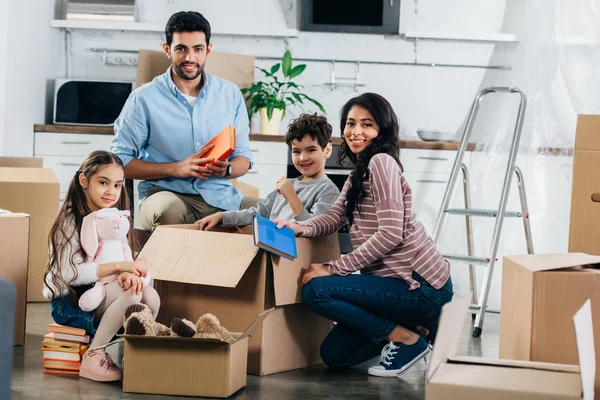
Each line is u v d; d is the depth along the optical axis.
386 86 5.22
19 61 4.49
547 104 4.18
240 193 3.54
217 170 3.30
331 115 5.24
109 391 2.29
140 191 3.50
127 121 3.45
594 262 2.05
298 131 2.87
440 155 4.69
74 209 2.48
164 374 2.26
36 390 2.28
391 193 2.52
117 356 2.76
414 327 2.68
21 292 2.77
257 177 4.72
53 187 3.56
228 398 2.26
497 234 3.62
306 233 2.61
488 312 4.05
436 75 5.21
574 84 4.10
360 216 2.62
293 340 2.64
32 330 3.03
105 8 5.07
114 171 2.51
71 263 2.42
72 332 2.45
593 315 1.92
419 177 4.71
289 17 5.21
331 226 2.67
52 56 5.10
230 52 5.21
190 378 2.25
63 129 4.78
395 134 2.67
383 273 2.59
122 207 2.62
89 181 2.49
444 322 1.68
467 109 5.20
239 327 2.53
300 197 2.90
